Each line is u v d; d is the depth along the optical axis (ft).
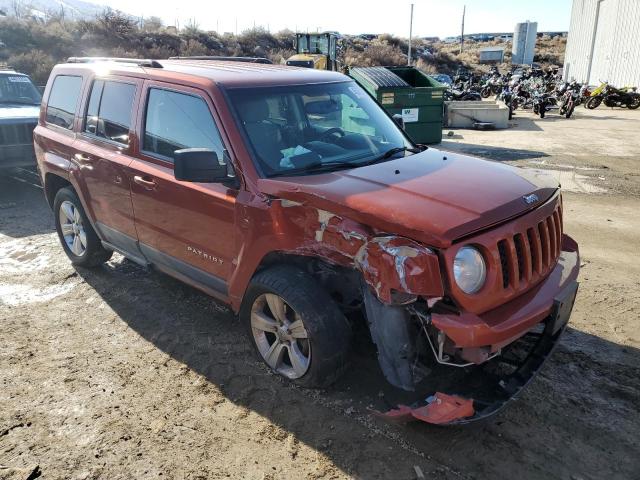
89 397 12.18
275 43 151.64
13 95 32.07
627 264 19.38
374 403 11.78
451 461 10.25
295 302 11.32
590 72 99.40
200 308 16.25
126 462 10.28
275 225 11.39
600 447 10.60
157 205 14.21
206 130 12.94
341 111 14.35
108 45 109.70
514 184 11.39
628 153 40.50
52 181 19.43
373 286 9.77
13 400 12.06
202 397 12.16
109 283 17.97
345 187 10.86
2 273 18.83
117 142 15.58
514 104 76.43
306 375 11.83
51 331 15.01
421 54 192.65
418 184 11.02
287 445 10.71
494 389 10.50
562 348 13.91
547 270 11.19
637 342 14.23
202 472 10.05
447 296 9.59
